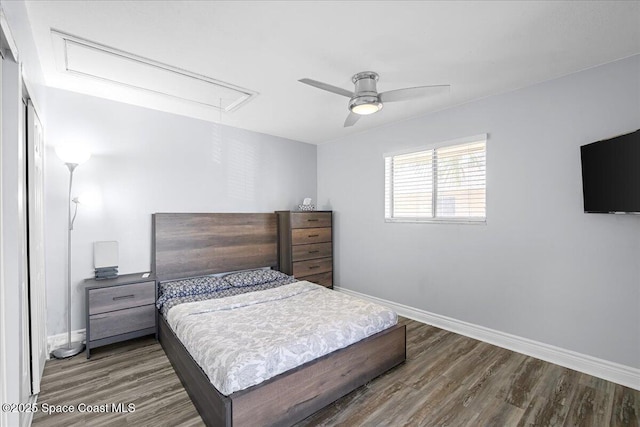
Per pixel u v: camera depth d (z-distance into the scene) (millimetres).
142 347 2818
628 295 2193
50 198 2752
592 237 2342
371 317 2395
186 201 3580
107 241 3023
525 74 2480
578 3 1640
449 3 1645
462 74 2484
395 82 2645
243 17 1777
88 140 2951
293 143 4652
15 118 1474
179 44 2068
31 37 1871
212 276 3758
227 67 2385
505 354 2691
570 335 2455
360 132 4242
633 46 2053
